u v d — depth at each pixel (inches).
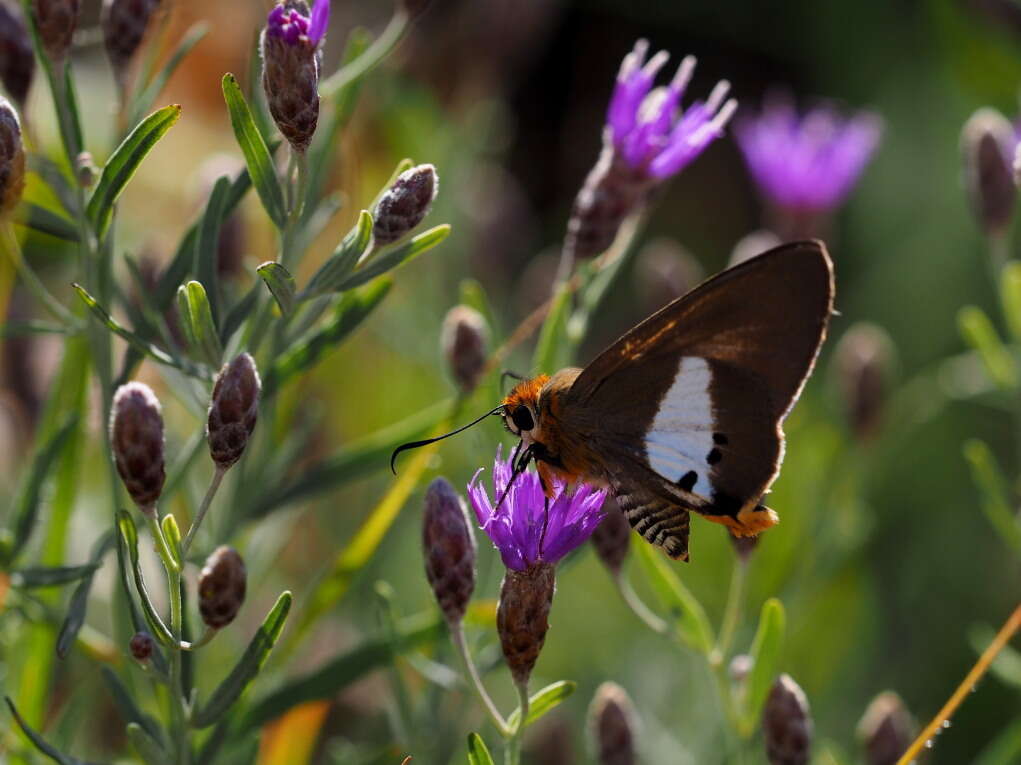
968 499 29.1
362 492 26.1
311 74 22.1
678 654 26.3
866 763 23.8
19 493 23.0
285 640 23.6
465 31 27.7
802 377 22.6
